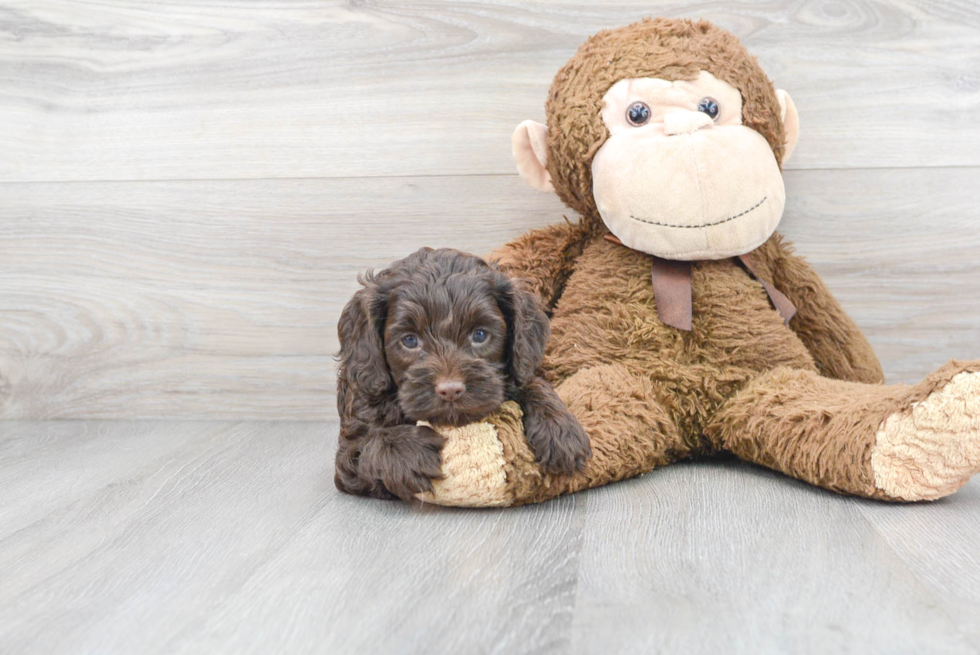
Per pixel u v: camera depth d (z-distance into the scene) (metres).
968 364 0.74
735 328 0.88
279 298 1.05
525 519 0.75
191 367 1.07
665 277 0.88
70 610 0.63
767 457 0.83
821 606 0.62
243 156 1.04
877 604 0.62
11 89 1.05
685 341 0.88
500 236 1.03
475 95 1.02
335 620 0.62
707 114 0.86
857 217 1.00
